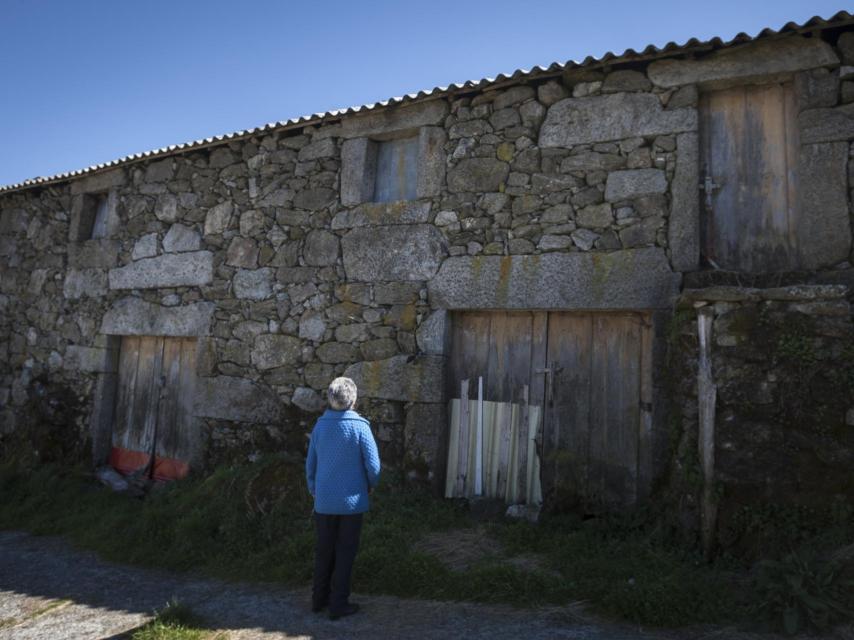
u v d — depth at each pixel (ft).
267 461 15.34
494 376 15.70
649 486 13.50
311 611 10.26
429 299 16.06
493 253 15.39
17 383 24.21
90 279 22.48
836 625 8.57
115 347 22.17
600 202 14.42
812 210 12.61
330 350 17.21
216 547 13.44
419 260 16.28
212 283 19.45
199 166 20.39
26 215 25.36
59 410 22.61
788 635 8.50
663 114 14.02
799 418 10.50
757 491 10.66
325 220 17.84
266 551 12.78
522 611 9.83
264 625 9.77
